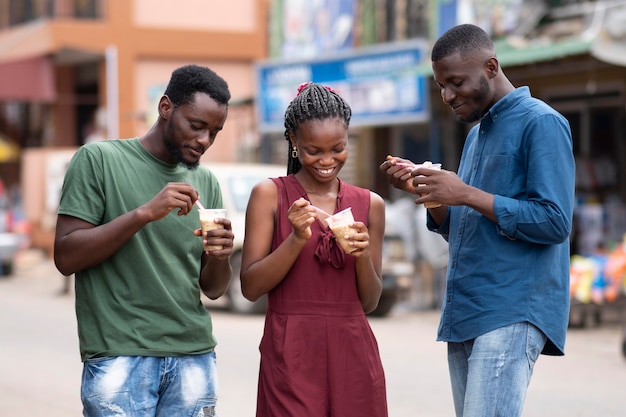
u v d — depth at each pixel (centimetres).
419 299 1839
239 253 1762
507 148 559
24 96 3088
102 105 3175
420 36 2320
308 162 525
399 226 1791
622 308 1647
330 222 513
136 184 553
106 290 546
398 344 1437
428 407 1024
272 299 538
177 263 557
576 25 1805
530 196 547
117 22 3148
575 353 1357
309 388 522
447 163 2278
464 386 581
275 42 2800
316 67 2233
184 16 3247
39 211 2967
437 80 568
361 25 2480
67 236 537
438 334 584
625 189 1855
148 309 546
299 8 2688
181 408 553
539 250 552
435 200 543
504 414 544
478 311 555
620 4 1504
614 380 1166
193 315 560
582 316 1605
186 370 553
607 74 1852
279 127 2362
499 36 1964
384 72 2047
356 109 2128
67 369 1266
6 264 2673
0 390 1128
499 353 547
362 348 534
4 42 3416
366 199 551
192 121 534
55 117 3459
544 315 552
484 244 557
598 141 1903
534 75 1892
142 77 3200
